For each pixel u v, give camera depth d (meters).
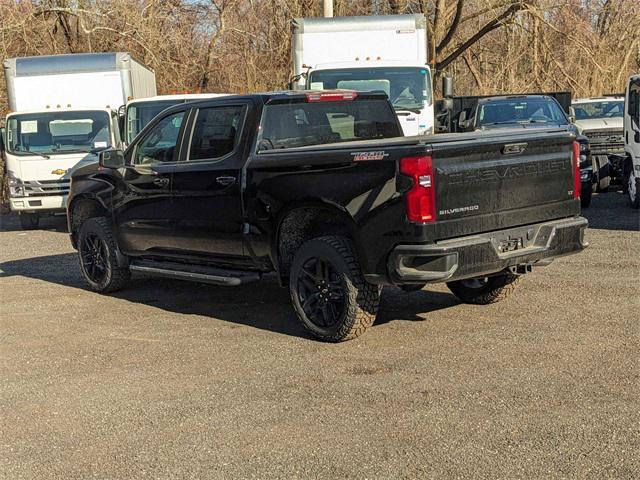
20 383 6.77
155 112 17.05
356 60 16.14
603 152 18.84
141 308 9.19
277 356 7.13
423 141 6.80
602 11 31.20
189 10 29.97
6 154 17.52
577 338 7.21
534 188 7.37
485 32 30.62
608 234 12.85
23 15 27.03
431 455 5.00
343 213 7.09
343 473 4.83
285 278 7.97
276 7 28.94
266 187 7.71
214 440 5.41
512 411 5.61
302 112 8.29
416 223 6.66
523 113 16.25
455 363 6.68
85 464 5.16
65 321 8.74
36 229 18.27
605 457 4.86
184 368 6.93
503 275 8.23
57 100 18.25
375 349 7.18
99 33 28.91
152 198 9.00
